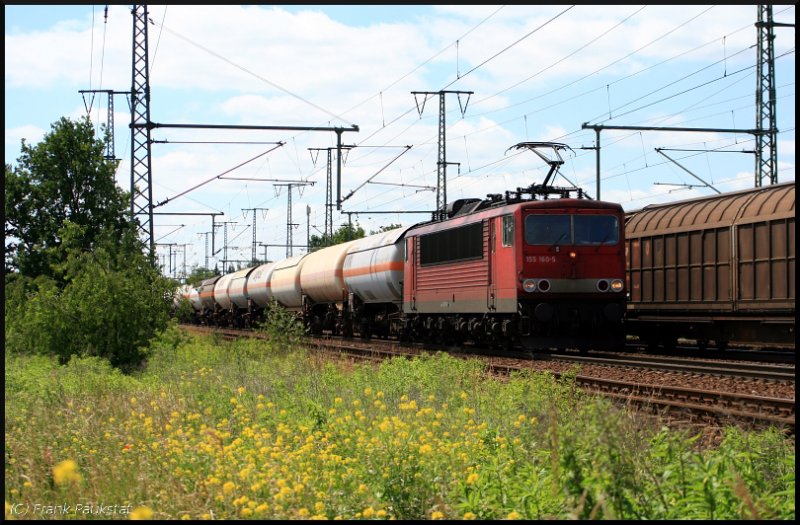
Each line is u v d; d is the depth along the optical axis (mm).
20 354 25375
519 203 22672
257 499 6953
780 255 19969
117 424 11062
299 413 11281
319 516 6387
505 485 7281
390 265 31594
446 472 7453
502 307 23125
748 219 20984
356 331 38344
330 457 8008
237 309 56781
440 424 9758
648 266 24875
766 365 18406
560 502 6457
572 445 6762
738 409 12609
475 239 24797
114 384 15984
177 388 14633
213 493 7070
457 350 26234
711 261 22312
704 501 6383
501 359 22156
